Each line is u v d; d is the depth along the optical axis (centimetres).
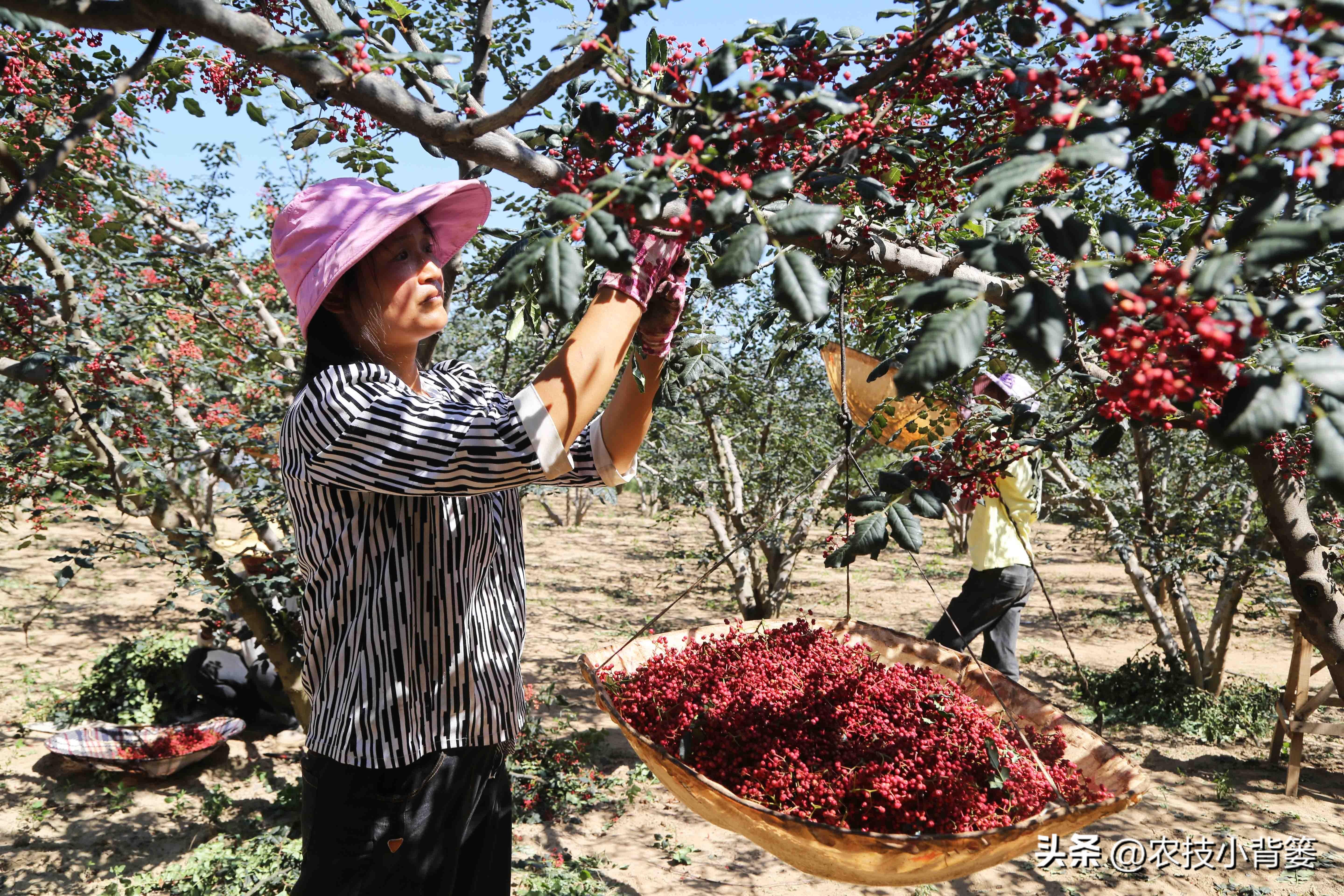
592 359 118
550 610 1285
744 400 235
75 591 1229
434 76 163
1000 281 164
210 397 553
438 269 144
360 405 123
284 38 117
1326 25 93
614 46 123
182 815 629
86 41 307
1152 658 919
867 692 221
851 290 241
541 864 548
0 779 673
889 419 242
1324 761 773
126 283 524
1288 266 192
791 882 545
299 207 142
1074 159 92
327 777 145
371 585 142
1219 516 817
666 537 2125
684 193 114
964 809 186
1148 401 94
